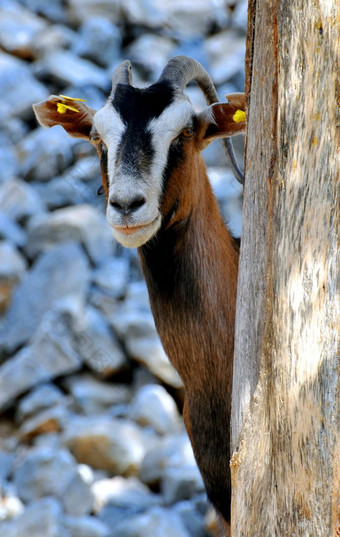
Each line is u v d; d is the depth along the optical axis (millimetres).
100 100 43094
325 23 8469
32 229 36625
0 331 33938
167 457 27219
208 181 14750
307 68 8734
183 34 46719
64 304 32875
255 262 10164
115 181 12609
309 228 8633
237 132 14188
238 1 49625
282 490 8945
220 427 13781
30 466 26594
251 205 10383
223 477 13938
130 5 47531
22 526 23781
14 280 35250
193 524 24266
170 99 13570
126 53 45906
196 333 13766
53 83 44594
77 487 26094
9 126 42656
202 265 13883
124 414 30594
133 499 26156
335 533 8062
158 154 13070
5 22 47719
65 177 39000
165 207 13258
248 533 9727
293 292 8805
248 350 10180
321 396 8250
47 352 31875
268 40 9938
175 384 31188
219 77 42531
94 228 36344
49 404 30828
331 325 8195
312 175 8656
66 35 47250
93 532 23844
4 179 40094
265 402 9664
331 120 8398
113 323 32969
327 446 8164
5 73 44125
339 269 8172
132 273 36000
